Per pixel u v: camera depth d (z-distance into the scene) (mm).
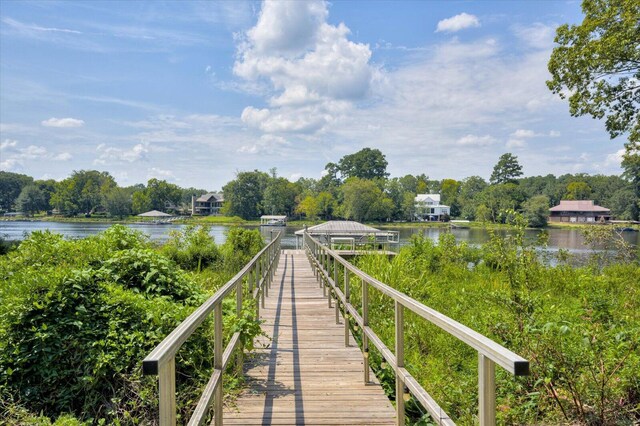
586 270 10289
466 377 4512
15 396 4320
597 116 15680
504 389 4113
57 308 4781
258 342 5523
